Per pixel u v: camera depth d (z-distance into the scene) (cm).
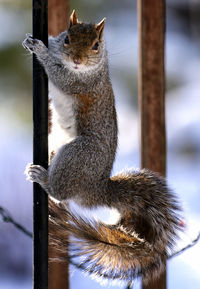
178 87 2253
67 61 922
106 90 977
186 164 2000
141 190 955
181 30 2577
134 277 883
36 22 854
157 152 1035
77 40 922
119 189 955
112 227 914
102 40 955
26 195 1552
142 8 1026
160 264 908
